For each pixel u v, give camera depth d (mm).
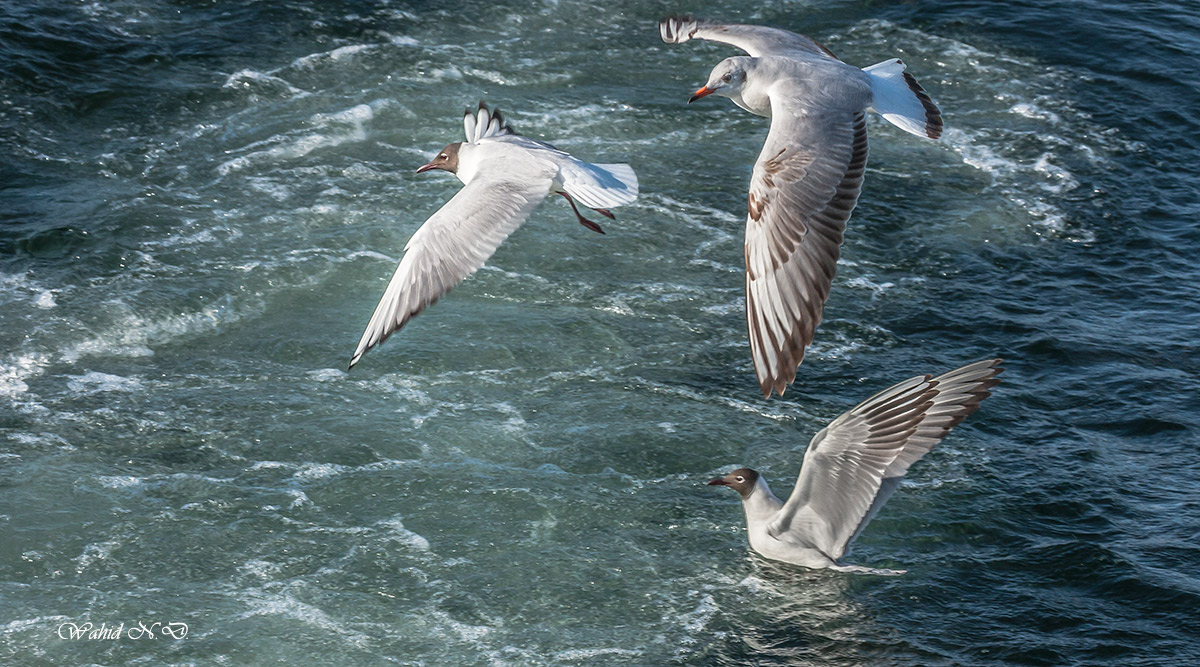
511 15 24609
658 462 14281
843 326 17078
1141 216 20078
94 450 14086
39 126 20000
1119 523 13570
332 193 19141
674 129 21578
